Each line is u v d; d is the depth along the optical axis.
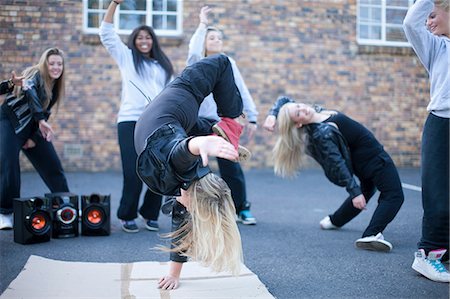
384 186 4.56
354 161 4.71
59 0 9.21
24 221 4.55
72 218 4.88
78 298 3.22
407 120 10.88
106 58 9.86
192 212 2.91
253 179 9.25
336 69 10.60
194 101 3.40
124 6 9.84
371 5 10.68
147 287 3.43
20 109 4.97
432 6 3.49
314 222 5.73
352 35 10.62
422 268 3.69
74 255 4.25
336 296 3.34
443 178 3.62
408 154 10.92
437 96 3.59
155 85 5.06
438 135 3.61
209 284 3.49
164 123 3.01
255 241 4.80
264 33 10.35
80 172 9.84
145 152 2.77
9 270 3.82
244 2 10.27
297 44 10.46
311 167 10.81
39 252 4.32
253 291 3.36
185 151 2.54
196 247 2.95
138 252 4.37
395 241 4.83
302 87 10.51
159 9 9.98
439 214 3.63
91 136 9.93
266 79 10.38
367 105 10.73
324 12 10.52
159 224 5.57
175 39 9.94
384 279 3.69
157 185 2.78
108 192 7.59
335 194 7.73
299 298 3.31
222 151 2.37
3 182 5.02
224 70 3.70
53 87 5.16
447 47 3.61
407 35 3.60
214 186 2.89
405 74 10.82
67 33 9.54
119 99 9.97
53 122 9.80
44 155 5.21
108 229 4.96
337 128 4.67
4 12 8.19
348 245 4.66
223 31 10.23
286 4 10.39
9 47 8.20
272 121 5.00
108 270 3.79
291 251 4.45
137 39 5.11
